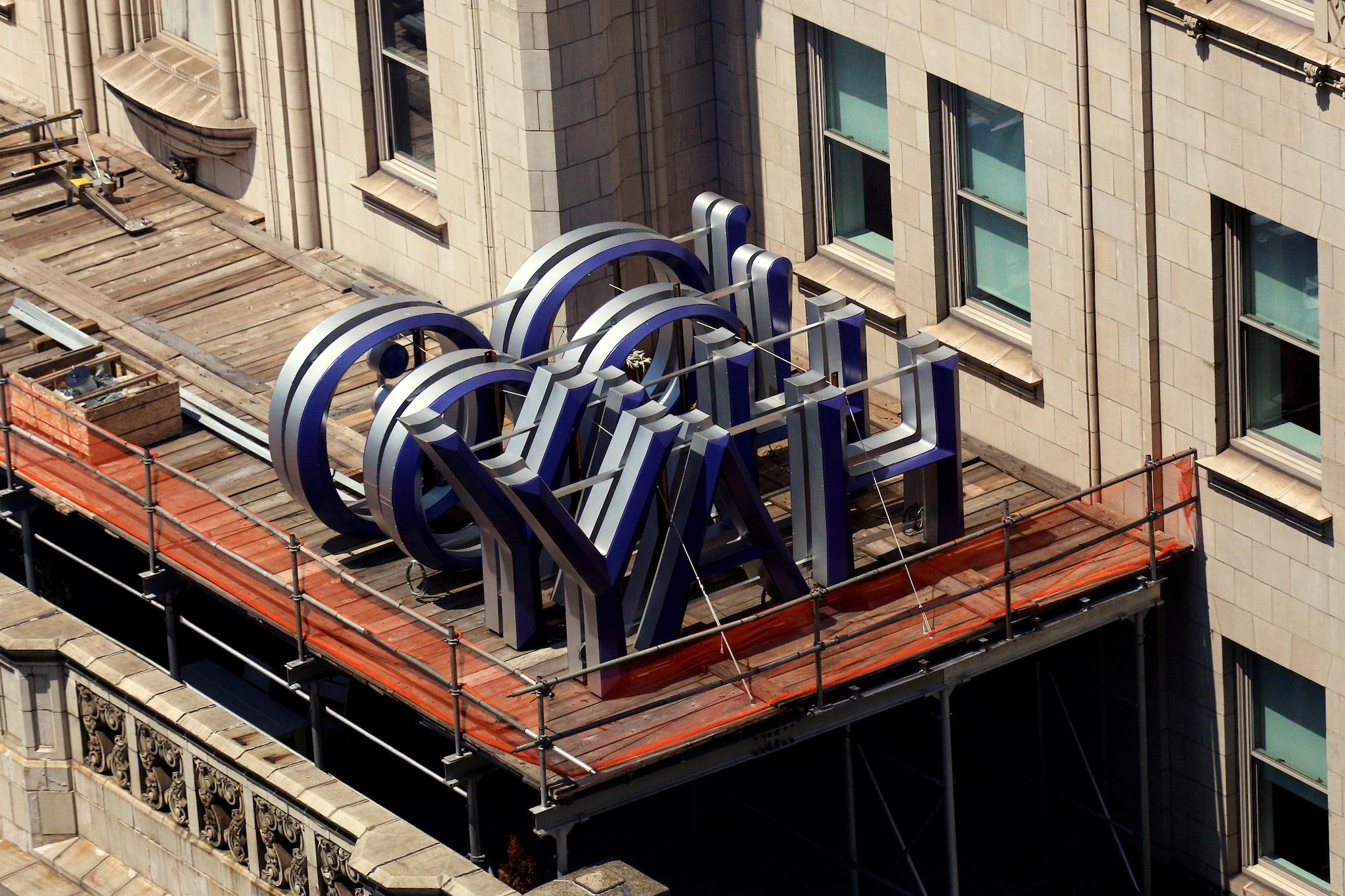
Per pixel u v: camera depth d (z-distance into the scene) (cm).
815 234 4291
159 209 4956
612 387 3669
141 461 3903
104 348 4428
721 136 4353
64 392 4212
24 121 5244
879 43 4009
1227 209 3603
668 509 3600
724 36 4269
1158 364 3753
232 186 4966
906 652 3622
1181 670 3906
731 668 3578
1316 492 3619
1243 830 3934
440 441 3550
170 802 3769
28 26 5250
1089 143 3731
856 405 3900
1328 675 3672
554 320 4078
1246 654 3834
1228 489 3719
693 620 3756
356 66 4581
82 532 4584
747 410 3756
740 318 3981
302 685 3753
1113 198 3731
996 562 3766
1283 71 3428
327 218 4797
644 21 4200
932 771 4300
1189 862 4019
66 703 3894
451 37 4344
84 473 4003
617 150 4241
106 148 5172
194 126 4875
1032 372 3956
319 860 3534
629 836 4150
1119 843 3941
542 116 4144
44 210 4981
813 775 4303
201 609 4497
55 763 3925
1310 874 3906
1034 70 3772
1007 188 3953
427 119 4550
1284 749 3859
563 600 3744
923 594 3719
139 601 4528
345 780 4188
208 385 4391
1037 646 3734
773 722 3556
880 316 4159
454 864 3362
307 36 4662
